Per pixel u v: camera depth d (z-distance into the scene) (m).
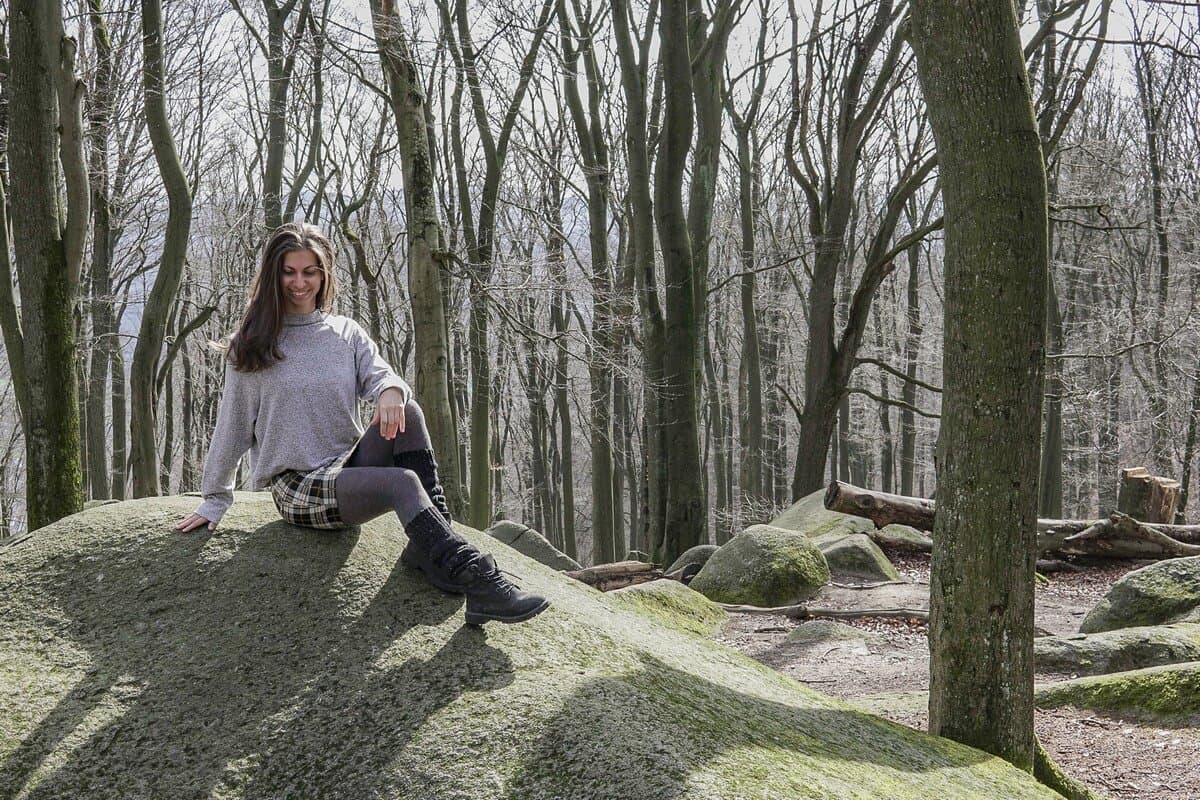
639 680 3.43
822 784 2.95
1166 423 23.75
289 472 3.66
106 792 3.02
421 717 3.12
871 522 13.23
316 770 3.02
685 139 13.98
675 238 14.25
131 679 3.37
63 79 8.75
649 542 15.03
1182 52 10.48
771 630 9.17
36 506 8.79
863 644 8.51
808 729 3.58
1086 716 5.81
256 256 22.22
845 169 15.85
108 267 18.72
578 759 2.85
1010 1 3.91
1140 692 5.83
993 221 3.91
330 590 3.68
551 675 3.33
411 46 11.30
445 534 3.44
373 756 3.01
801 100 16.58
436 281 11.30
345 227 13.89
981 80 3.88
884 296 30.81
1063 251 27.92
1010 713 4.07
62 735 3.18
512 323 12.88
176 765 3.08
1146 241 26.75
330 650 3.44
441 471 11.23
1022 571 4.06
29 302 8.77
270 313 3.51
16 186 8.70
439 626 3.55
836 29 16.53
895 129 23.12
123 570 3.81
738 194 28.75
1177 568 8.37
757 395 23.98
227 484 3.87
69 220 8.84
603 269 18.06
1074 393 20.81
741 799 2.68
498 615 3.42
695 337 14.59
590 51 18.19
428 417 11.26
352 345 3.67
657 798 2.67
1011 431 3.99
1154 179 22.38
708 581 10.55
